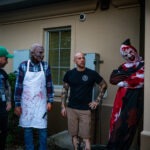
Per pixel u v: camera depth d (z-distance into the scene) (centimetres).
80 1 614
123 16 563
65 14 645
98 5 595
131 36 553
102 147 519
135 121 448
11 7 719
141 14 526
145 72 443
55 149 553
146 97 443
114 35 574
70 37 659
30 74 442
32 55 445
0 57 441
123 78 461
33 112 445
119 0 559
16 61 718
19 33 738
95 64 573
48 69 454
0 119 438
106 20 585
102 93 459
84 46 616
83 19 615
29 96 444
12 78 579
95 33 600
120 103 459
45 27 682
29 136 454
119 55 566
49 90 454
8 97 452
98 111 565
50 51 693
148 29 444
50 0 646
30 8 701
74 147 464
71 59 636
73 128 459
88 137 454
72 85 457
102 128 576
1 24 777
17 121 598
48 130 670
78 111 451
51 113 666
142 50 520
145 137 438
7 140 579
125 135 445
